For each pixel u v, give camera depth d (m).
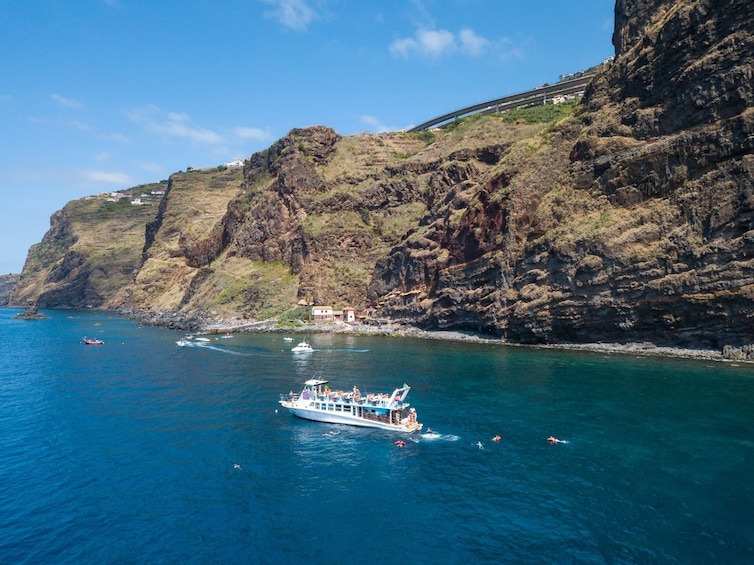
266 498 43.00
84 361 110.44
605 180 111.00
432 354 110.44
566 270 109.50
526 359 98.81
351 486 44.97
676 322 95.00
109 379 89.94
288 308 186.12
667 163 100.12
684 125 100.06
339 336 152.88
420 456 51.25
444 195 177.00
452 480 45.72
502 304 125.00
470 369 91.12
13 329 191.12
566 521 38.31
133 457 52.00
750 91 90.38
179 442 56.12
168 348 130.12
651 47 109.25
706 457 48.47
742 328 88.31
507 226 127.25
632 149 107.88
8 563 34.25
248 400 73.56
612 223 104.94
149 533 37.84
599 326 105.69
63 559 34.75
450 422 60.84
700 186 94.06
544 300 112.88
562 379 80.00
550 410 64.12
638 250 99.19
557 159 127.56
